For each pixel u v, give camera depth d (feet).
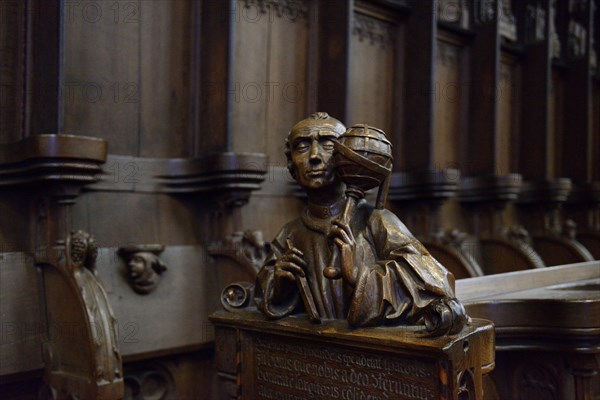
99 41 8.33
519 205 17.03
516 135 17.17
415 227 12.95
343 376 3.66
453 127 14.90
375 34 12.77
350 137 3.82
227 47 8.67
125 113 8.59
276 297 4.05
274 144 10.50
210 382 8.97
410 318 3.50
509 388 5.92
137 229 8.43
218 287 8.80
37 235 7.40
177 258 8.64
